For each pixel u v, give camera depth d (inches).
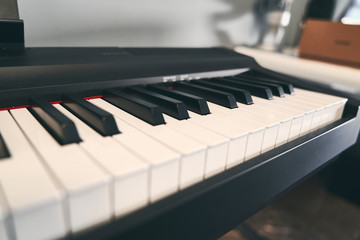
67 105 10.3
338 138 14.0
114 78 12.3
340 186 29.6
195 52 19.3
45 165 6.3
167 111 10.4
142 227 6.7
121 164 6.7
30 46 15.9
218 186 8.2
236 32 26.5
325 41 25.0
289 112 11.9
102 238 6.2
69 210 5.8
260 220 25.7
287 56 26.4
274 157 10.0
